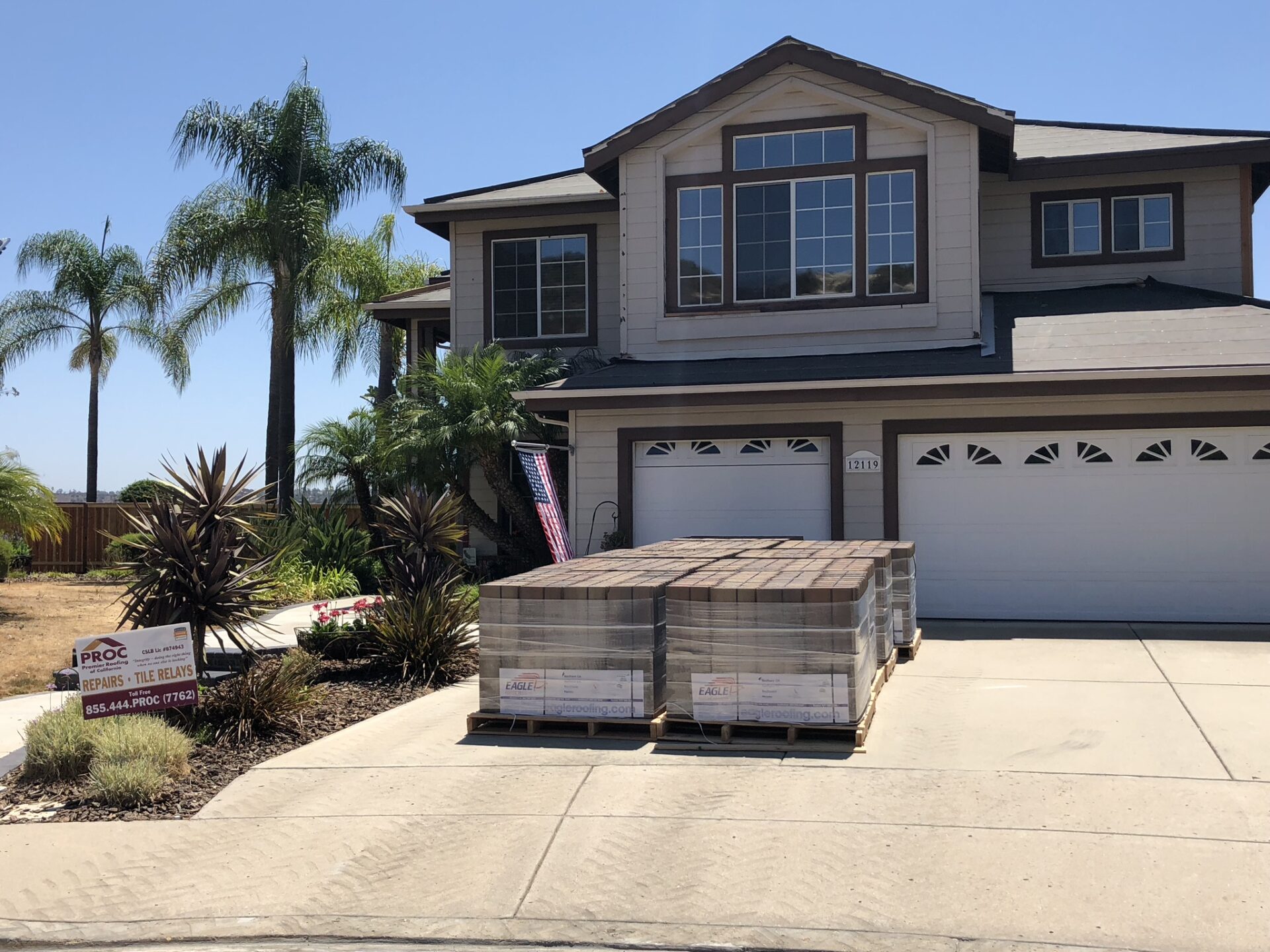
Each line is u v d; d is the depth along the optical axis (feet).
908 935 15.74
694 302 49.98
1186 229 53.06
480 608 26.66
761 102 49.03
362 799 22.07
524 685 26.32
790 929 16.08
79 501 108.68
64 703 26.78
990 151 49.96
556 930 16.46
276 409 81.15
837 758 23.66
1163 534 41.27
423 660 33.58
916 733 25.54
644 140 50.24
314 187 82.43
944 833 19.17
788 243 48.85
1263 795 20.52
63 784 23.44
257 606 35.09
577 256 59.93
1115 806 20.18
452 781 22.97
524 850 19.16
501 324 60.80
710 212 49.88
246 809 21.76
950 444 43.47
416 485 56.44
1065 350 42.93
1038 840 18.74
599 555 34.22
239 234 79.25
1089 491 41.98
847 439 44.32
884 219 47.83
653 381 45.73
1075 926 15.79
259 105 83.97
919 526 43.65
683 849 18.90
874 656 28.73
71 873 18.92
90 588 67.31
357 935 16.60
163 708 24.88
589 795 21.75
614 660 25.79
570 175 65.67
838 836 19.21
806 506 45.11
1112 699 28.40
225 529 30.91
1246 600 40.47
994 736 25.08
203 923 17.12
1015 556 42.68
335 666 35.24
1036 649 36.06
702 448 46.32
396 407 59.88
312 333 81.15
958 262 46.80
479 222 61.26
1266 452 40.34
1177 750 23.56
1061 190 54.44
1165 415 41.04
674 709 25.35
